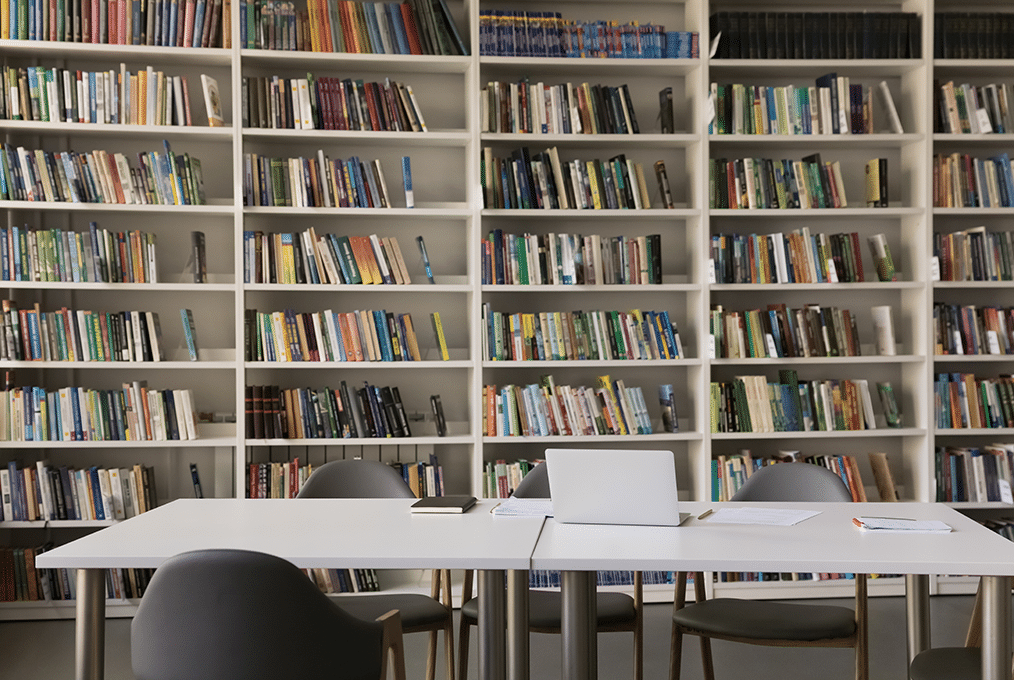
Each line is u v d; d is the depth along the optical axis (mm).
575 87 4477
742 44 4328
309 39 4188
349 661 1915
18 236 4008
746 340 4363
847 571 1983
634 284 4305
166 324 4422
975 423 4406
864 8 4695
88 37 4039
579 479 2438
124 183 4062
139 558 2109
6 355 3996
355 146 4469
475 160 4219
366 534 2326
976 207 4430
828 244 4395
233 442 4113
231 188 4426
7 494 4035
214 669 1802
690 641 3777
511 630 2148
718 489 4324
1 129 4078
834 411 4371
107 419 4062
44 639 3775
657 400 4629
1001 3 4715
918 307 4438
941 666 2240
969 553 2047
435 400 4285
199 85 4383
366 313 4203
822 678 3342
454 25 4223
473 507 2738
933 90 4430
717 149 4590
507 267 4254
